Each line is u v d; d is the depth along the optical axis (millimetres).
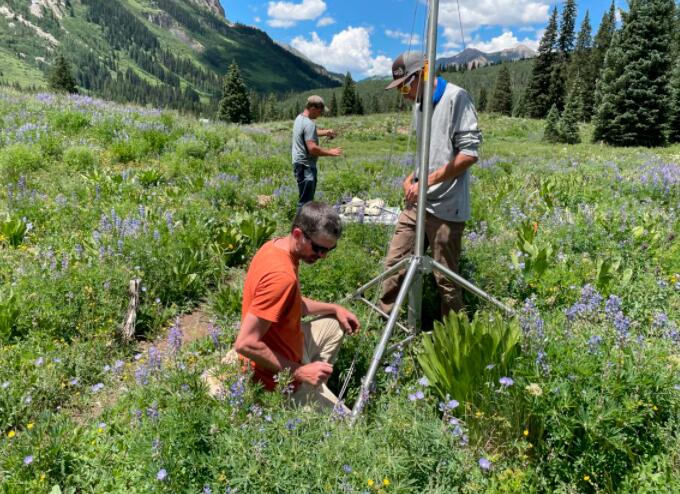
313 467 2494
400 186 10117
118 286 5113
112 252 5777
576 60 75438
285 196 9297
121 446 3125
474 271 5266
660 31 33094
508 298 4871
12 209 7383
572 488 2650
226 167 12391
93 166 10812
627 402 2650
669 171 10711
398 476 2508
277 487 2410
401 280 4566
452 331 3268
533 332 3246
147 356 3846
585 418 2643
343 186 11000
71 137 13258
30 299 4699
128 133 14477
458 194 4164
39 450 2928
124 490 2844
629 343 3234
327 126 44719
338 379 3898
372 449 2576
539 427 2820
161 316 5133
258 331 2928
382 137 38250
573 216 7070
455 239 4273
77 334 4637
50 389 3777
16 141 11484
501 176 12484
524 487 2629
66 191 8742
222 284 5918
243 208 8742
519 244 5680
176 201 8578
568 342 3199
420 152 4188
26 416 3463
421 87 3963
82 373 4086
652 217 6824
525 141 41125
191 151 13305
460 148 4008
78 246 6027
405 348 3875
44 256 5809
